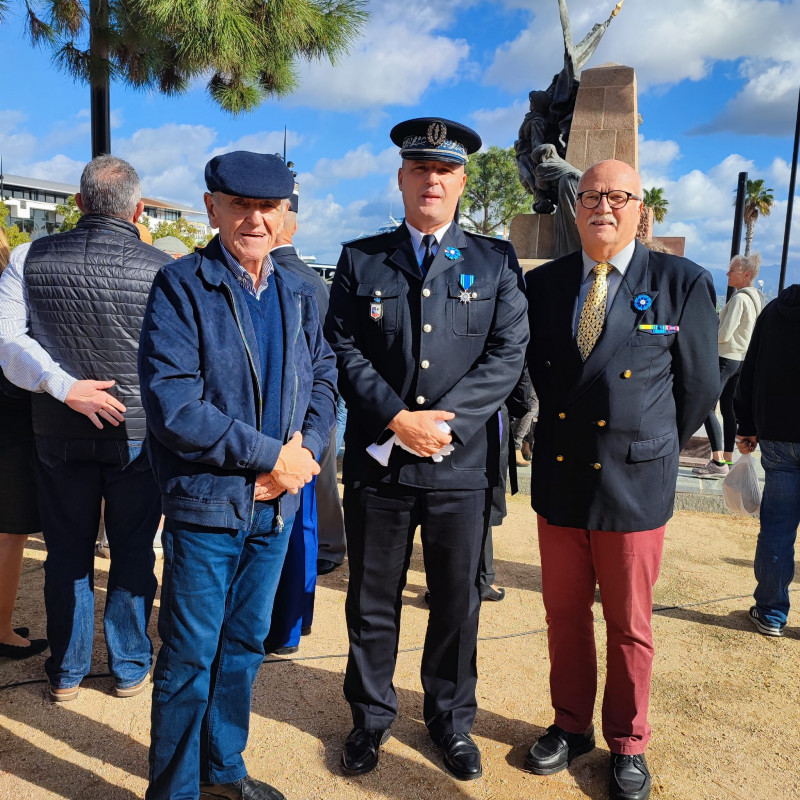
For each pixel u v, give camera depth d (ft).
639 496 7.31
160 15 16.63
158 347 5.90
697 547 15.57
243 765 7.06
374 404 7.31
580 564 7.77
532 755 7.75
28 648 9.83
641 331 7.28
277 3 17.80
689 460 21.99
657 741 8.38
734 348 20.45
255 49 18.30
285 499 6.51
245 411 6.17
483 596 12.30
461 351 7.50
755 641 11.05
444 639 7.82
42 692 8.95
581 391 7.39
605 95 27.25
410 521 7.75
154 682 6.32
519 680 9.67
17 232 99.50
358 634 7.84
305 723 8.52
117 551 8.73
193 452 5.84
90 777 7.37
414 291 7.55
